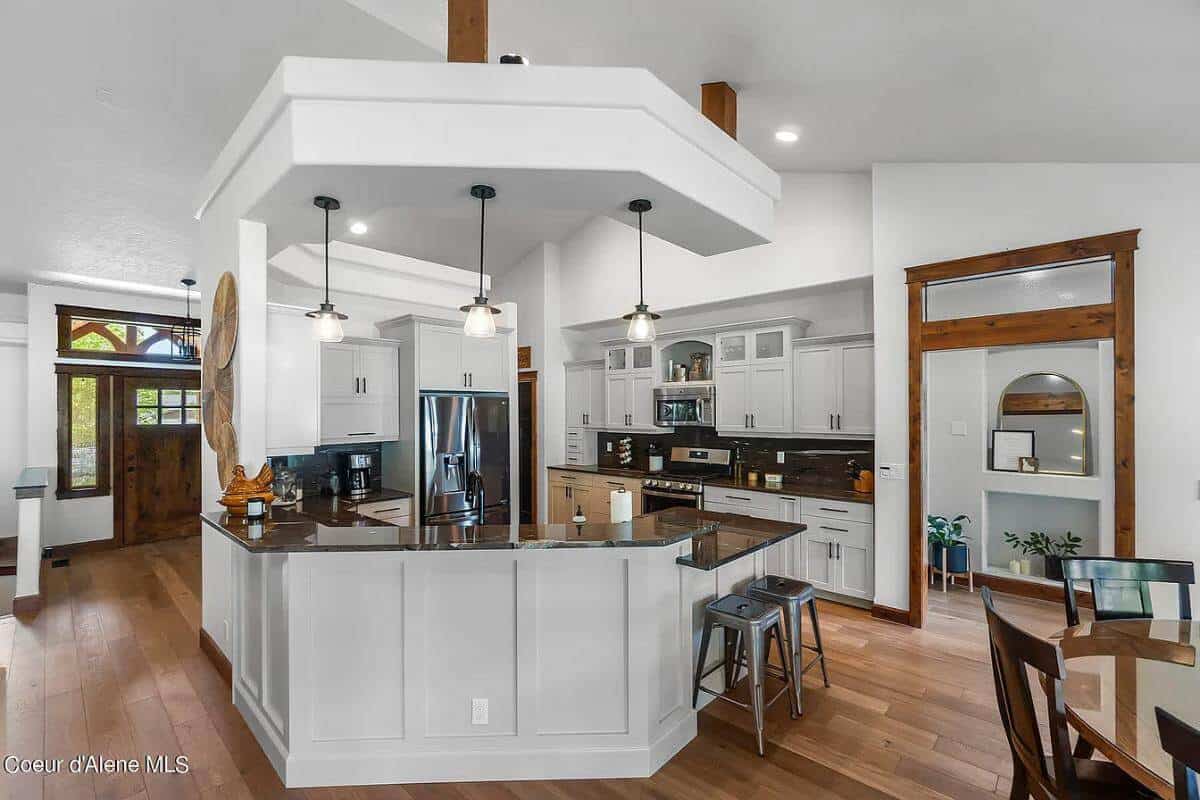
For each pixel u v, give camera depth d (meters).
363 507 4.61
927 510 3.96
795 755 2.49
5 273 5.43
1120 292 3.21
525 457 7.23
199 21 2.50
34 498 4.29
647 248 5.96
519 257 7.28
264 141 2.40
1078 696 1.59
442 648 2.34
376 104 2.14
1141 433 3.15
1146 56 2.08
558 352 7.08
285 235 3.07
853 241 4.52
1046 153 3.31
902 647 3.59
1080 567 2.40
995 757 2.46
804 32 2.34
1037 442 4.13
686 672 2.62
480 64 2.16
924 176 3.94
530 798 2.22
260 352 2.87
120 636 3.76
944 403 4.50
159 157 3.53
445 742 2.34
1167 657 1.84
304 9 2.48
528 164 2.18
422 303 5.66
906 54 2.41
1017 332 3.57
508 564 2.36
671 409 5.88
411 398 5.06
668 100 2.32
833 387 4.66
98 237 4.55
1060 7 1.89
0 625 3.96
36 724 2.70
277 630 2.41
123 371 6.30
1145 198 3.17
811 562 4.56
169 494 6.65
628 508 2.91
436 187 2.37
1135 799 1.59
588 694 2.38
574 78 2.18
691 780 2.33
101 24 2.44
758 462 5.46
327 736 2.31
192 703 2.90
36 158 3.38
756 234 2.95
